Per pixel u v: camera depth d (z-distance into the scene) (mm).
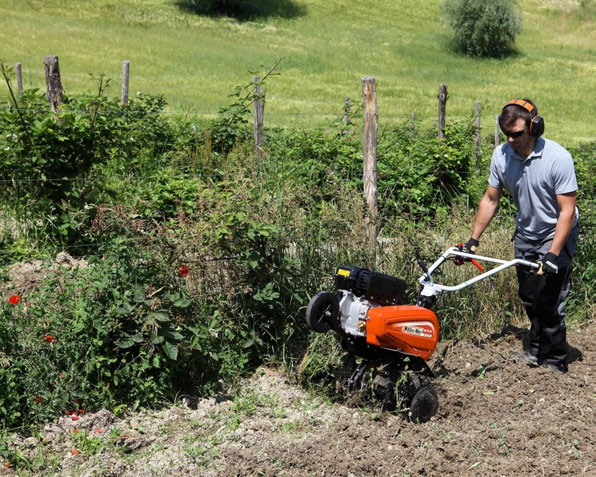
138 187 7609
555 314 5391
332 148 9602
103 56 33969
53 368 4473
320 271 5617
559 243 5016
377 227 6027
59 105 7398
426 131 13508
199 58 36812
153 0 53125
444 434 4406
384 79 36750
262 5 55281
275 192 6047
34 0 45625
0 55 30453
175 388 4883
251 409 4637
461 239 6695
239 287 5234
